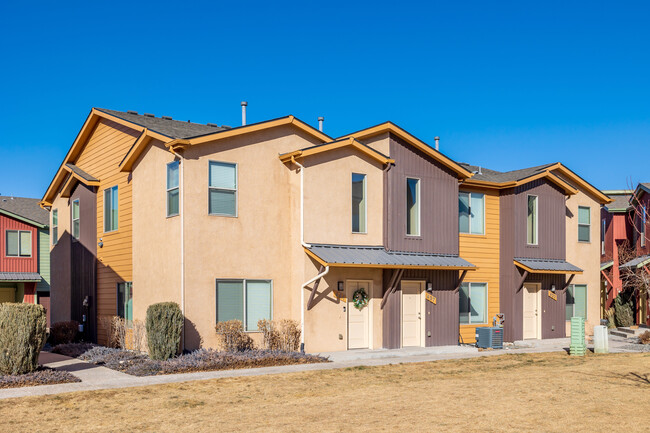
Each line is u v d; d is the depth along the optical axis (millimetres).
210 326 18438
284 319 19438
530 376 15523
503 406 11922
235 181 19172
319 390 13727
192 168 18422
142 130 20203
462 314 24297
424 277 22000
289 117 20109
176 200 18625
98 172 23969
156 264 19438
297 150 19781
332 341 19875
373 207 20953
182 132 20406
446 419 10898
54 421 11000
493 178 25953
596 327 21062
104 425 10727
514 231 25031
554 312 26109
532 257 25453
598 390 13445
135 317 20500
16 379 14406
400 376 15617
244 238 19188
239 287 19062
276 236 19797
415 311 21969
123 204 21859
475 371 16516
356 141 20234
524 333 25359
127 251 21375
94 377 15484
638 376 15156
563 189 26719
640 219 31406
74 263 25641
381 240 21062
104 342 22656
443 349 21250
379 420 10875
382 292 21062
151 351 17422
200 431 10297
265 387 14047
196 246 18328
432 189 22219
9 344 15133
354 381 14852
